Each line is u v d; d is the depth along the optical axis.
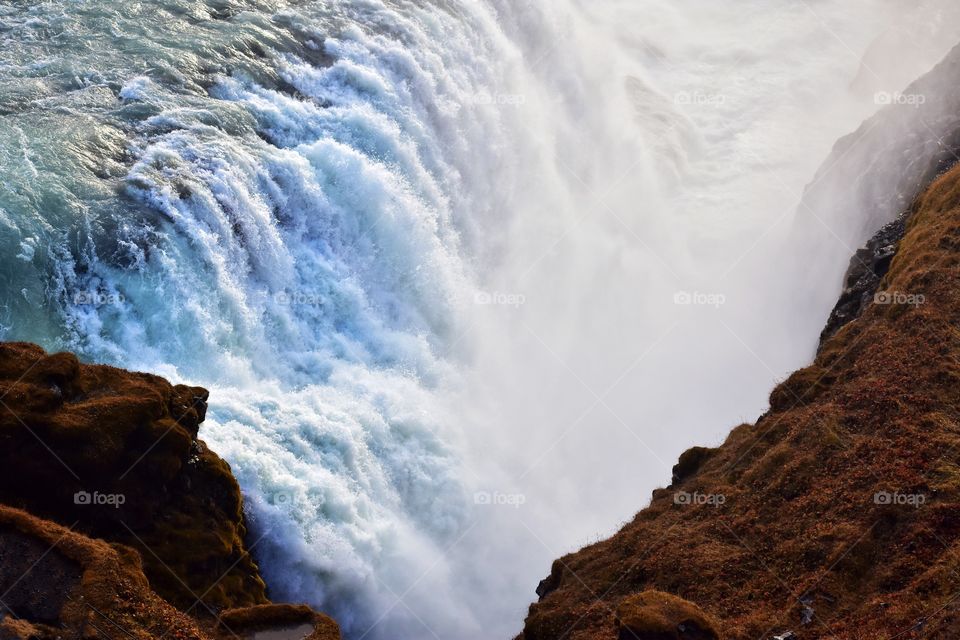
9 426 27.03
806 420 35.66
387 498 38.16
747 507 33.47
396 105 49.66
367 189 44.59
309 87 47.62
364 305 43.62
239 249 39.62
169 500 29.36
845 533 30.73
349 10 52.88
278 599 33.34
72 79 43.12
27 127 39.44
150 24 47.72
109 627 23.98
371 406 40.06
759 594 30.11
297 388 39.56
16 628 22.98
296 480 34.34
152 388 30.28
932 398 34.69
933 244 40.81
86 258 35.38
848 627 27.84
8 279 33.66
